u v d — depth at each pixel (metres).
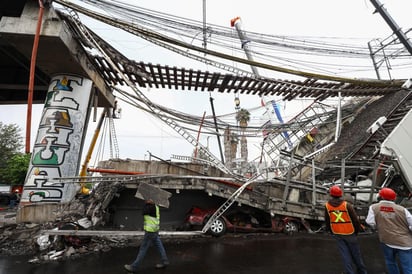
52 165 9.91
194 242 8.36
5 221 10.45
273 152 18.67
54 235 6.82
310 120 20.00
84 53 10.93
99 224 9.38
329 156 18.52
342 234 4.46
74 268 5.61
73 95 10.95
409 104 15.02
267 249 7.44
